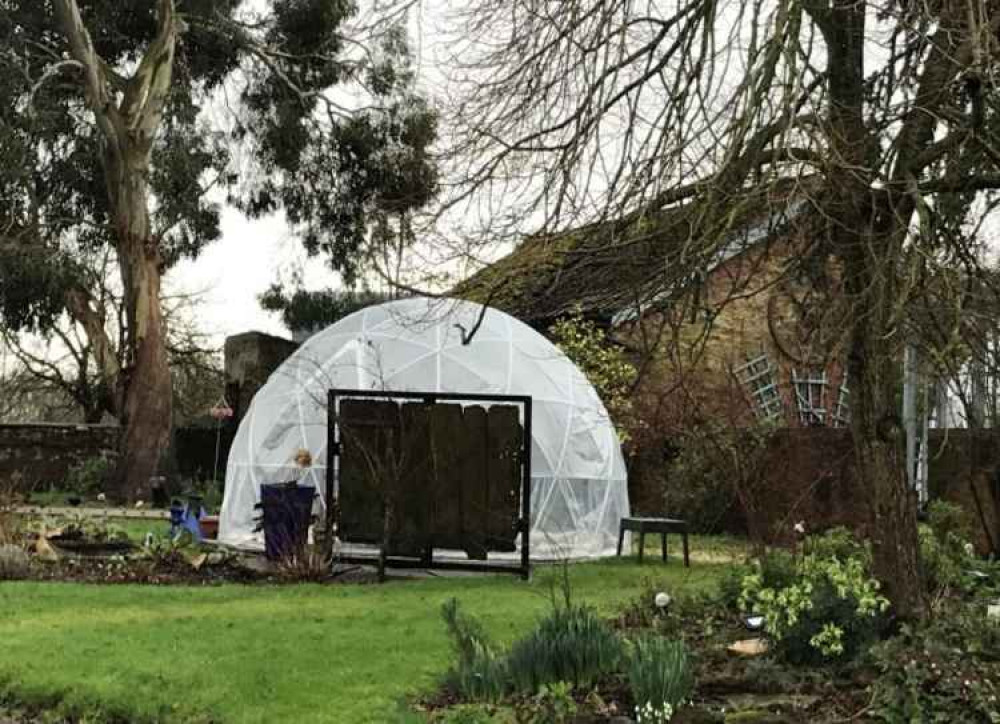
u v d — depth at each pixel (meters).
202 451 32.94
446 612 7.04
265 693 6.73
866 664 6.77
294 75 29.95
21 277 26.25
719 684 6.74
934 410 15.49
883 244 6.67
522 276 7.23
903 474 7.41
